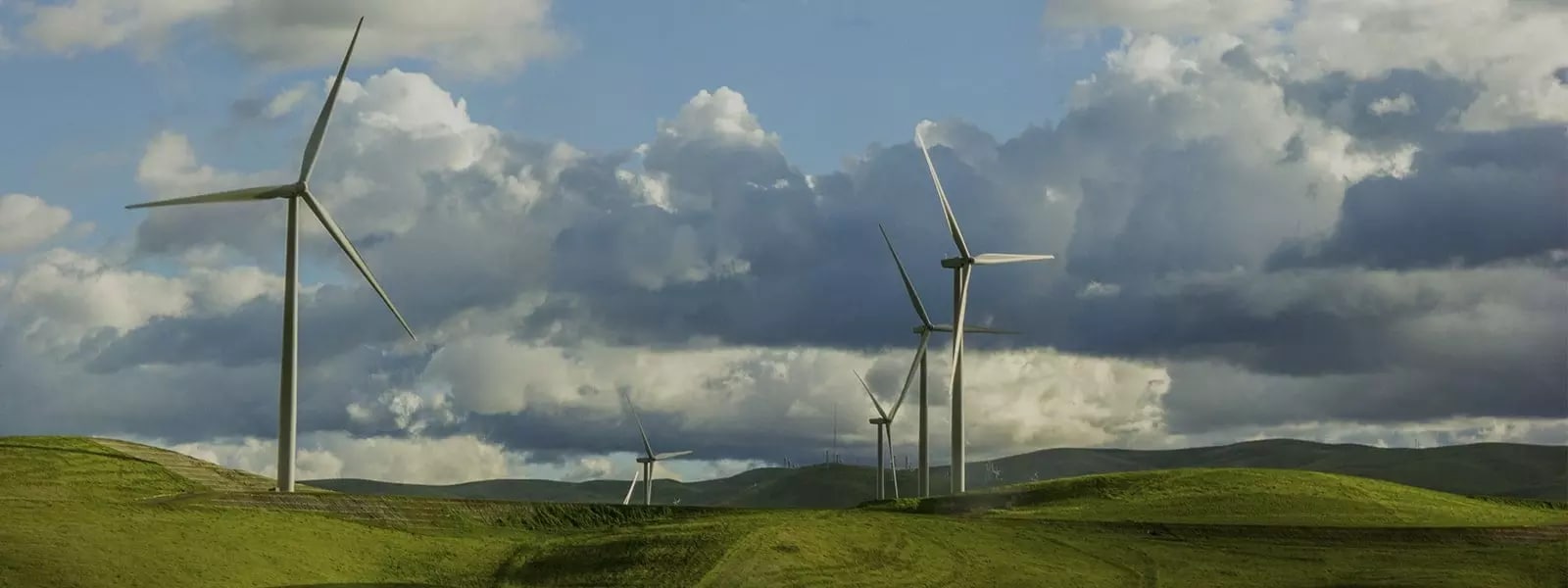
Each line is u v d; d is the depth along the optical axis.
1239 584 116.25
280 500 135.25
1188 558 126.38
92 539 106.00
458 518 137.62
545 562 119.81
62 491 133.75
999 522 139.12
